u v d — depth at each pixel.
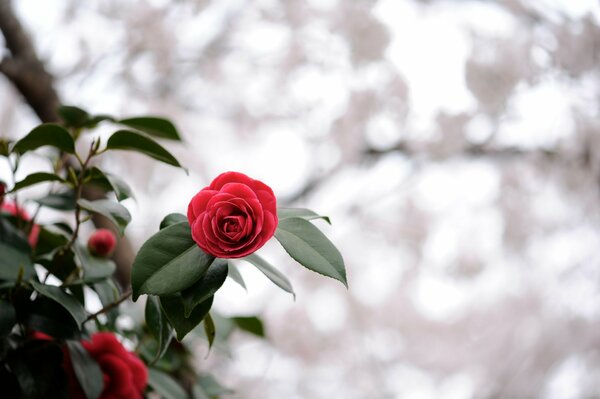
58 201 0.97
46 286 0.85
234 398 2.72
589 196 2.83
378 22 2.29
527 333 3.19
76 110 1.03
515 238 2.85
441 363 3.28
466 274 3.01
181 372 1.14
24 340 0.88
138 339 1.08
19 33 1.64
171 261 0.73
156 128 1.04
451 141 2.51
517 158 2.79
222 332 1.13
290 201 2.97
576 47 2.35
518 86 2.27
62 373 0.86
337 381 3.20
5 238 0.90
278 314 2.90
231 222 0.72
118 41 2.52
